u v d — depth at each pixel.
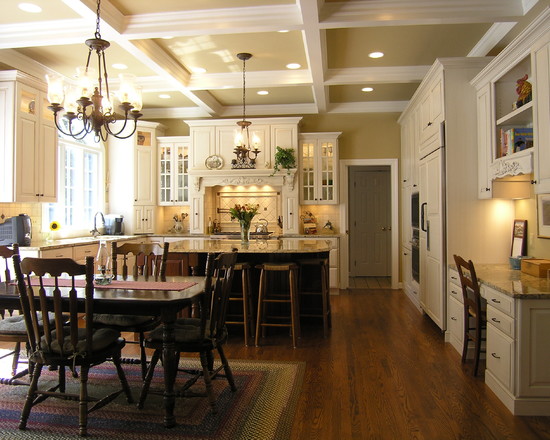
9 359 3.67
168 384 2.51
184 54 4.75
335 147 6.74
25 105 4.57
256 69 5.27
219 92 6.22
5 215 4.73
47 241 5.15
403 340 4.21
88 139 6.36
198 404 2.79
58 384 2.91
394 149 6.90
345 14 3.62
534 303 2.62
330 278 6.57
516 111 3.25
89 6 3.37
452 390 3.00
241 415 2.63
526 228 3.76
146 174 6.90
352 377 3.26
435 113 4.35
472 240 4.04
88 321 2.41
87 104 2.89
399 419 2.58
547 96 2.77
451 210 4.05
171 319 2.51
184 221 7.29
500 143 3.65
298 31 4.15
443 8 3.56
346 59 4.88
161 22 3.81
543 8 3.38
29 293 2.45
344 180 6.98
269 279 4.69
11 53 4.51
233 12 3.74
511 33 3.87
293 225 6.66
